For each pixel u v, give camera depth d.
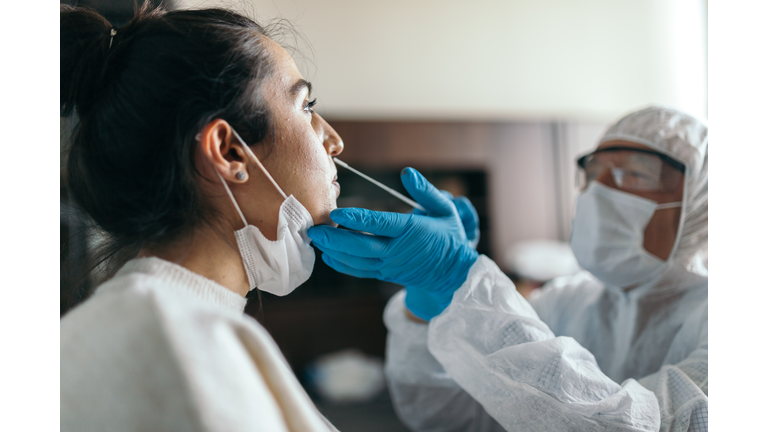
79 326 0.44
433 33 3.42
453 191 3.71
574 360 0.68
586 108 3.62
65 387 0.43
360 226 0.66
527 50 3.55
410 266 0.74
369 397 3.03
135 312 0.43
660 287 1.00
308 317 3.27
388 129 3.40
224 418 0.38
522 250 3.59
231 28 0.59
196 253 0.56
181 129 0.54
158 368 0.40
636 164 1.00
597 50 3.63
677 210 0.97
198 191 0.56
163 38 0.55
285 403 0.44
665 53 3.69
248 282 0.61
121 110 0.54
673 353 0.94
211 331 0.42
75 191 0.61
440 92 3.44
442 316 0.72
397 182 3.56
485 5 3.49
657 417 0.64
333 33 3.25
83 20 0.57
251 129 0.57
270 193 0.59
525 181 3.61
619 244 1.01
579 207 1.10
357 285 3.40
